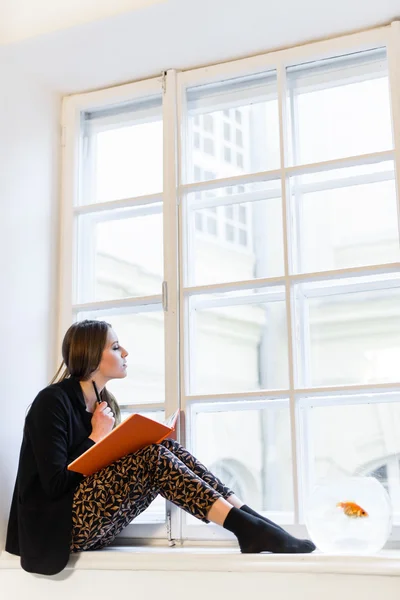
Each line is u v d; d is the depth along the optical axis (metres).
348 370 2.91
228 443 3.04
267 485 2.96
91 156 3.43
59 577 2.60
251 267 3.11
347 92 3.06
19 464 2.73
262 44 3.05
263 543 2.39
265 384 3.02
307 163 3.02
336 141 3.05
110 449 2.53
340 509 2.35
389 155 2.78
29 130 3.21
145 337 3.22
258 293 3.05
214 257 3.16
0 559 2.71
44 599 2.62
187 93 3.27
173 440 2.76
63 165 3.34
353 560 2.24
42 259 3.19
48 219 3.25
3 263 3.01
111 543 2.92
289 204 2.91
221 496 2.50
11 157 3.11
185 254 3.05
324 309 2.98
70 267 3.24
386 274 2.88
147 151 3.34
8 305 3.01
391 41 2.86
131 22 2.92
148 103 3.35
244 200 3.14
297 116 3.12
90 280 3.34
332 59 3.05
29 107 3.22
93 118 3.45
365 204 2.96
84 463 2.54
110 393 2.99
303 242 3.01
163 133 3.16
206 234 3.19
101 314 3.27
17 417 2.98
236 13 2.86
